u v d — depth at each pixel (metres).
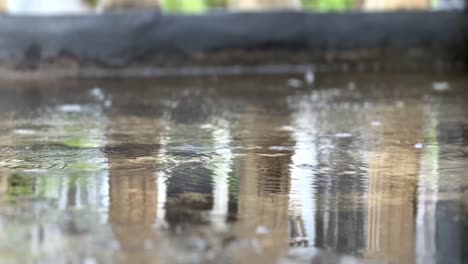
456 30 3.72
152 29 3.45
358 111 2.21
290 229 0.96
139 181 1.21
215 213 1.01
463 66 3.74
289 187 1.20
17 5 3.58
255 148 1.57
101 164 1.36
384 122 1.98
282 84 3.02
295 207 1.06
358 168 1.36
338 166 1.38
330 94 2.67
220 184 1.20
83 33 3.38
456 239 0.93
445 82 3.08
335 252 0.88
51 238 0.87
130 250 0.84
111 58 3.42
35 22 3.32
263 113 2.17
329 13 3.64
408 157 1.47
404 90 2.80
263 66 3.59
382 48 3.70
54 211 1.00
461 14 3.73
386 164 1.40
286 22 3.58
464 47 3.74
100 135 1.74
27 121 1.98
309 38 3.62
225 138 1.71
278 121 2.01
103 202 1.06
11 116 2.08
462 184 1.22
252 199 1.11
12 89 2.82
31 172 1.28
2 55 3.30
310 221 1.00
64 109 2.24
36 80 3.19
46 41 3.34
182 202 1.07
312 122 1.99
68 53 3.38
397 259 0.86
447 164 1.40
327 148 1.58
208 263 0.81
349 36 3.66
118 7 3.52
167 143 1.63
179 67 3.50
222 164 1.38
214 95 2.62
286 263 0.83
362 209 1.06
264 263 0.82
